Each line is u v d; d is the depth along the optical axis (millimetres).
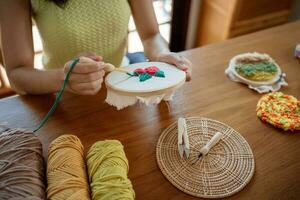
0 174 446
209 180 548
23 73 692
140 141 621
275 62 873
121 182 465
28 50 720
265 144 631
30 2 732
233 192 529
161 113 687
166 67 674
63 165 485
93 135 628
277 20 1836
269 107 704
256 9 1696
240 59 847
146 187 535
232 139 629
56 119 655
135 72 646
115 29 834
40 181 467
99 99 710
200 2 1813
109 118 668
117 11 807
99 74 614
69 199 433
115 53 901
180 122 645
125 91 593
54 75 658
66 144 524
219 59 869
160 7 1971
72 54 828
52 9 733
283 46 944
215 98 738
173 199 519
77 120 658
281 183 555
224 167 572
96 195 454
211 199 521
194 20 1903
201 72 815
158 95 611
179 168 565
